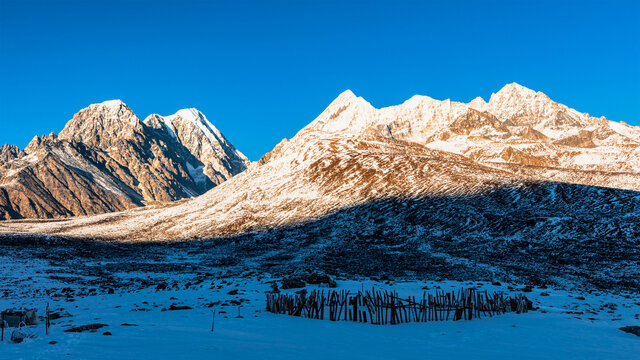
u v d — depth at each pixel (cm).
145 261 6938
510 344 1889
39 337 1803
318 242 7869
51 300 3303
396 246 7131
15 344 1672
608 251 5781
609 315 2731
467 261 5750
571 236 6538
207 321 2331
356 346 1819
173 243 9050
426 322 2414
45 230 11394
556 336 2048
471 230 7438
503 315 2642
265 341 1848
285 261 6562
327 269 5453
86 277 5091
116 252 7906
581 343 1917
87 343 1686
